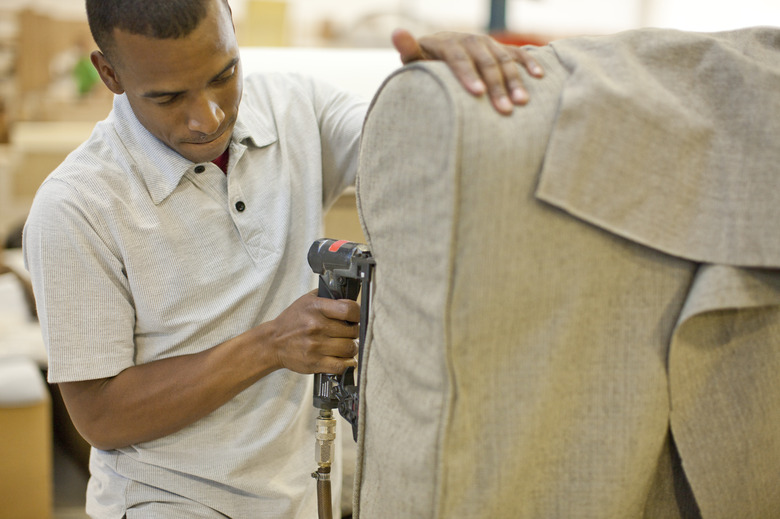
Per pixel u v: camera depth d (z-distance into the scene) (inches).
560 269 26.5
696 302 26.5
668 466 29.7
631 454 27.5
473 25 140.3
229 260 41.7
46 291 38.4
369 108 28.6
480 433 26.9
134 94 37.4
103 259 39.3
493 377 26.7
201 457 42.1
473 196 25.2
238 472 42.3
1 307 90.2
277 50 56.9
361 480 30.7
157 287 40.4
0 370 73.9
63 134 130.3
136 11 34.4
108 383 40.3
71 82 137.7
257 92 46.6
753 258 26.1
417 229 26.8
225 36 36.8
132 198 39.9
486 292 25.8
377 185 28.2
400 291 28.0
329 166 47.4
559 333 26.8
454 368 26.0
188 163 40.2
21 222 115.7
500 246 25.6
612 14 133.7
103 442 41.4
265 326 38.7
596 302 27.2
